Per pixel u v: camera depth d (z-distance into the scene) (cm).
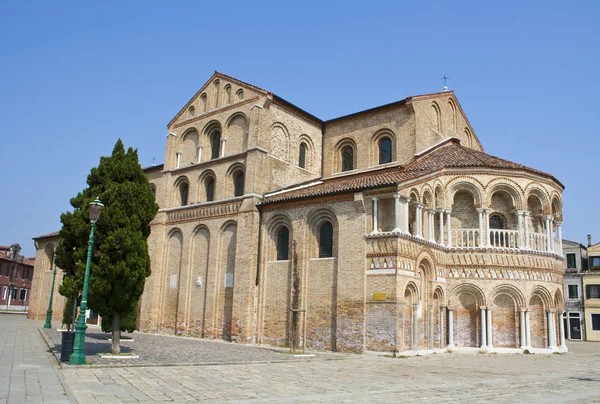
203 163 4312
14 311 8906
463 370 2394
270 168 3975
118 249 2394
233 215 3922
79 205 2609
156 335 4038
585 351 4034
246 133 4053
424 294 3281
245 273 3666
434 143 4188
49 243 5978
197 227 4191
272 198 3753
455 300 3512
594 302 6525
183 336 4034
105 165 2620
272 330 3500
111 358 2314
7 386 1593
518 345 3428
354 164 4303
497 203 3697
